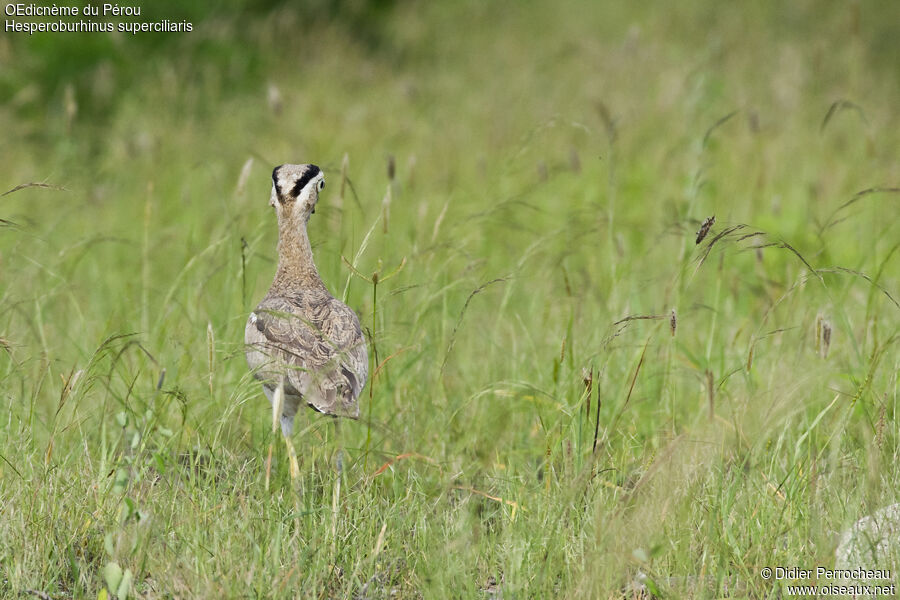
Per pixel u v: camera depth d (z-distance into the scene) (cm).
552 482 1625
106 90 3941
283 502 1595
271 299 1819
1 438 1703
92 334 2233
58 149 3481
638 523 1421
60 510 1526
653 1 5669
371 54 5209
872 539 1414
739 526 1505
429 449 1820
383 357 1975
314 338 1698
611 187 2373
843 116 4003
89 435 1834
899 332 2052
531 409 1956
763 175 3045
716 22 5250
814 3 5244
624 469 1695
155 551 1440
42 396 1950
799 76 4319
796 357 1944
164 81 4028
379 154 3597
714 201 3175
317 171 1884
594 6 5794
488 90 4525
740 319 2327
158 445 1638
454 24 5672
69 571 1458
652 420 1906
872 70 4606
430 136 3878
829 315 2050
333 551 1457
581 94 4303
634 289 2273
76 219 3108
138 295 2495
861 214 2977
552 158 3597
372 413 1906
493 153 3666
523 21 5738
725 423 1714
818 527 1465
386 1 5716
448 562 1391
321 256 2612
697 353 2222
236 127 3925
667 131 3731
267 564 1396
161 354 2055
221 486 1627
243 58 4534
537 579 1365
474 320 2319
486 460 1823
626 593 1373
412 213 2927
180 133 3762
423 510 1571
